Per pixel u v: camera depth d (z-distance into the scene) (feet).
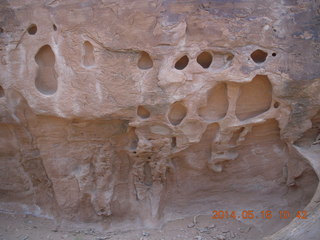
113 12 8.54
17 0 9.00
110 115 9.18
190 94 8.90
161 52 8.59
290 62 8.64
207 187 10.73
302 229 8.18
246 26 8.53
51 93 9.39
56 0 8.75
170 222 10.75
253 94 9.27
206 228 10.53
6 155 10.57
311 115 9.00
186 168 10.39
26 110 9.70
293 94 8.82
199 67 8.75
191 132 9.46
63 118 9.44
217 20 8.52
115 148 10.07
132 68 8.81
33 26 9.14
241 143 9.93
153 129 9.43
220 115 9.48
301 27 8.59
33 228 10.68
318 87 8.71
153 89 8.84
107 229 10.76
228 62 8.83
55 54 9.00
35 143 10.19
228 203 10.82
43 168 10.53
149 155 10.02
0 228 10.61
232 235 10.24
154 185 10.61
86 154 10.14
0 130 10.17
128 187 10.69
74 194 10.51
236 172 10.46
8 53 9.23
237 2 8.49
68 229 10.70
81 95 9.10
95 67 8.89
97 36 8.69
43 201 11.03
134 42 8.61
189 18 8.49
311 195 9.82
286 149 9.88
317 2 8.57
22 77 9.30
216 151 9.94
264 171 10.36
